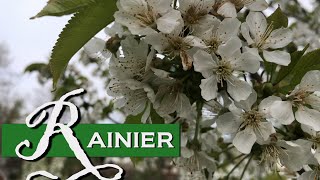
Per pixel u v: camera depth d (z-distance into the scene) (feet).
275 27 0.79
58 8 0.71
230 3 0.73
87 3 0.72
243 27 0.76
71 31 0.74
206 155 0.86
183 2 0.72
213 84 0.71
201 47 0.70
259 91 0.76
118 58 0.75
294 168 0.73
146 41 0.71
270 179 1.33
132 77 0.75
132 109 0.77
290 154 0.74
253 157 0.81
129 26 0.70
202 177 0.90
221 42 0.72
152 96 0.73
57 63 0.76
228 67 0.72
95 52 0.82
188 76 0.74
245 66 0.72
